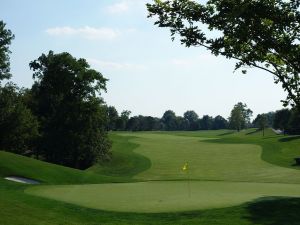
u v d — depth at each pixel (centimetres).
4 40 5488
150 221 1252
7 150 5697
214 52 1043
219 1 973
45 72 5969
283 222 1224
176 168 4834
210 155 5634
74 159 5812
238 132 12788
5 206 1303
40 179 2836
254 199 1521
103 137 5791
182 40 1026
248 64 1077
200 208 1377
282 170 4338
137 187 1981
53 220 1226
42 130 5928
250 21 966
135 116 16112
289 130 9262
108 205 1454
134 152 6016
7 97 5622
